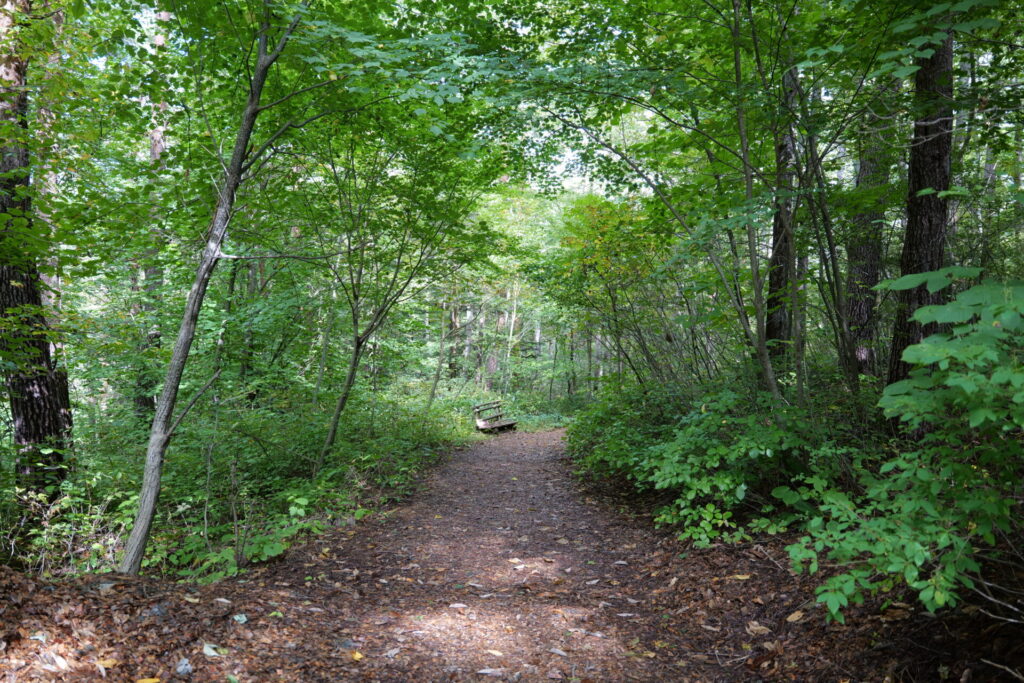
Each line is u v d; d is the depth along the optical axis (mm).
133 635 3051
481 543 6137
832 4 4949
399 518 6922
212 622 3412
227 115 6762
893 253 9383
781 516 5105
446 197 8992
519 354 27016
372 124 7258
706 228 5086
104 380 10297
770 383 5359
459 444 13188
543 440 14492
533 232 17656
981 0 3021
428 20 6230
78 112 6410
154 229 6109
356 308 8914
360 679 3066
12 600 2945
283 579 4758
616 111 6441
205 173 6258
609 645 3779
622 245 8219
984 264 7691
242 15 5184
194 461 7176
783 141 6121
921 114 4664
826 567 4062
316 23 4672
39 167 6176
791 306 6023
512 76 5160
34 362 6730
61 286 10500
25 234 5469
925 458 2605
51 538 5543
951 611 3094
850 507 2838
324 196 8375
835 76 5176
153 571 5215
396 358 13414
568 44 5578
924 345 2057
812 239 7324
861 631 3291
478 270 11305
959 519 2410
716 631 3844
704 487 5113
